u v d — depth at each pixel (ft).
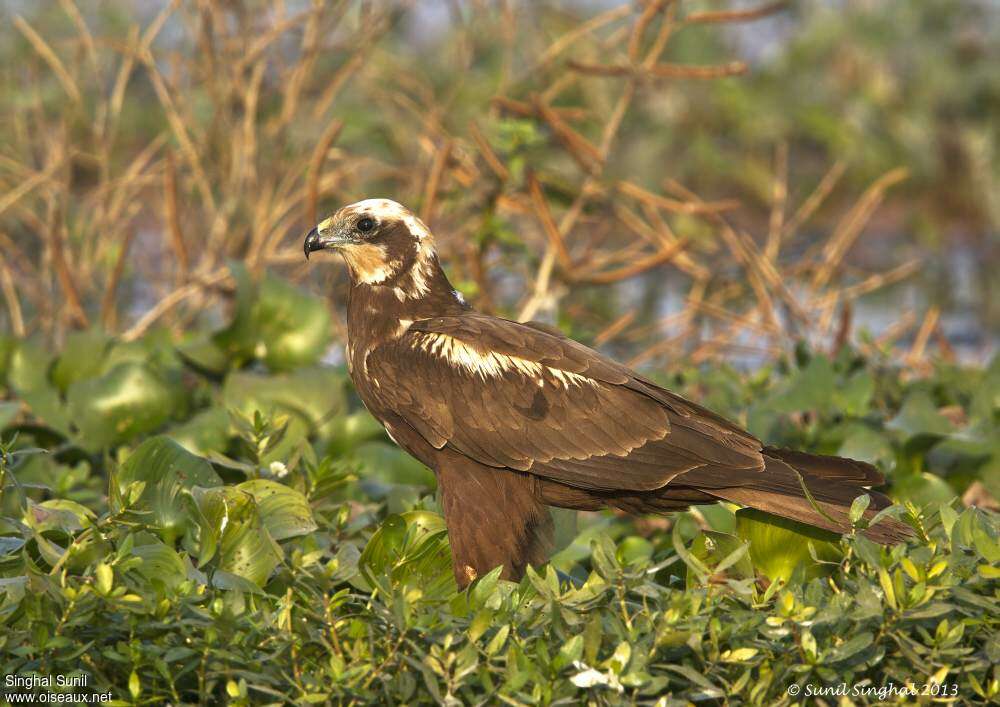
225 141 52.75
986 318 66.39
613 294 65.87
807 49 93.30
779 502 24.23
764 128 88.63
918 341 48.52
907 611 19.22
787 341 48.34
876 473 24.88
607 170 70.28
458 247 47.70
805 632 19.04
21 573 21.31
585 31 48.39
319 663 19.66
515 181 43.34
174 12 56.08
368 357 28.12
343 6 50.80
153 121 68.44
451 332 27.27
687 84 87.61
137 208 54.08
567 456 26.08
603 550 20.30
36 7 61.82
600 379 26.30
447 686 18.56
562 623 19.53
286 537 23.43
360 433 35.12
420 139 48.52
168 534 23.72
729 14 45.03
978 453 31.65
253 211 51.01
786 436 35.24
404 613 18.88
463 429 26.53
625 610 19.93
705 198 86.33
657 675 19.22
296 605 20.31
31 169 52.70
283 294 38.93
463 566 26.45
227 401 34.60
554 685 18.42
